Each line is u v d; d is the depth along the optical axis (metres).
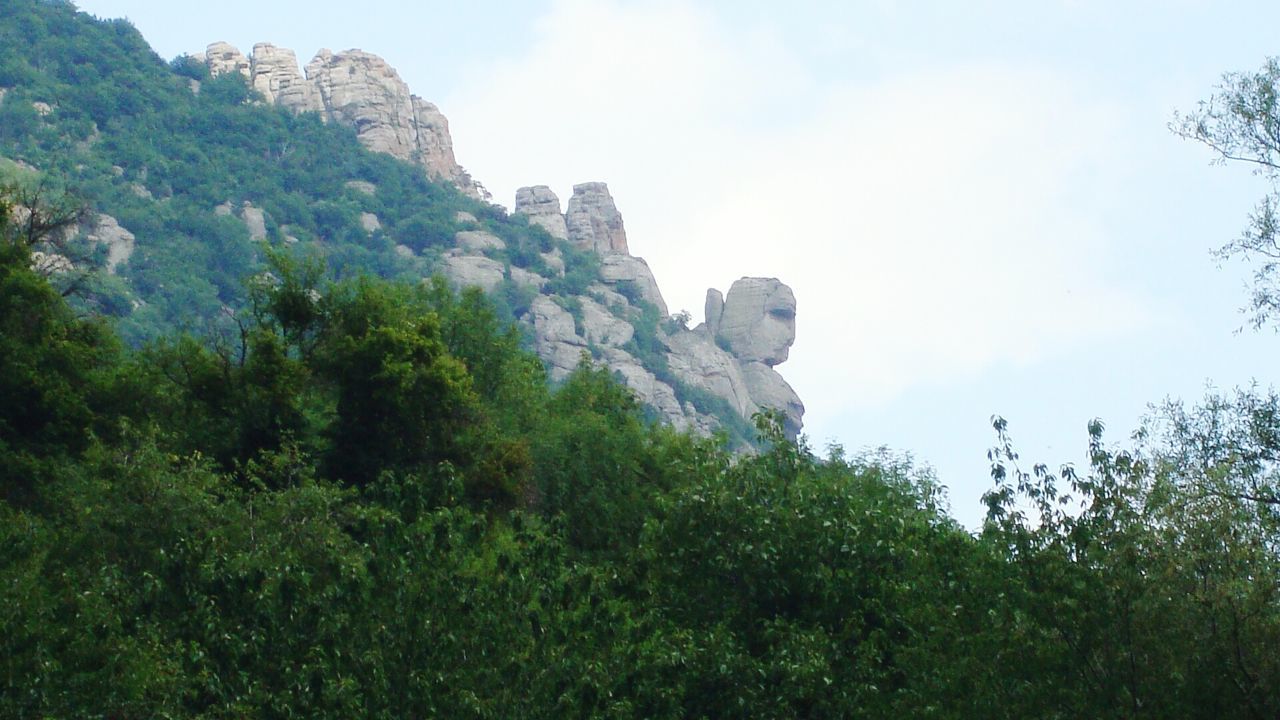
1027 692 36.31
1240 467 36.72
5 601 36.91
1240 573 34.88
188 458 53.59
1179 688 34.81
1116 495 37.00
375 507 44.81
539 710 39.16
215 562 41.94
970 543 41.16
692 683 43.09
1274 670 34.34
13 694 35.56
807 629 47.22
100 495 48.81
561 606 42.09
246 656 39.12
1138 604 35.53
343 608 40.25
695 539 50.09
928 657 39.69
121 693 36.50
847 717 42.41
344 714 37.59
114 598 41.12
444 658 39.44
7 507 48.25
